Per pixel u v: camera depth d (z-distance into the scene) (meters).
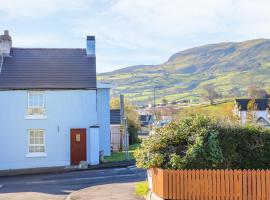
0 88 35.44
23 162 35.41
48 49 40.16
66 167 34.72
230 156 17.47
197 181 16.41
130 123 56.91
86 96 36.28
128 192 20.62
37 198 21.23
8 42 38.94
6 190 24.56
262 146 17.75
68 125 36.00
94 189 21.81
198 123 17.91
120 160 36.94
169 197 16.53
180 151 17.58
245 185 16.23
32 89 35.66
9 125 35.53
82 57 39.59
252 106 63.50
